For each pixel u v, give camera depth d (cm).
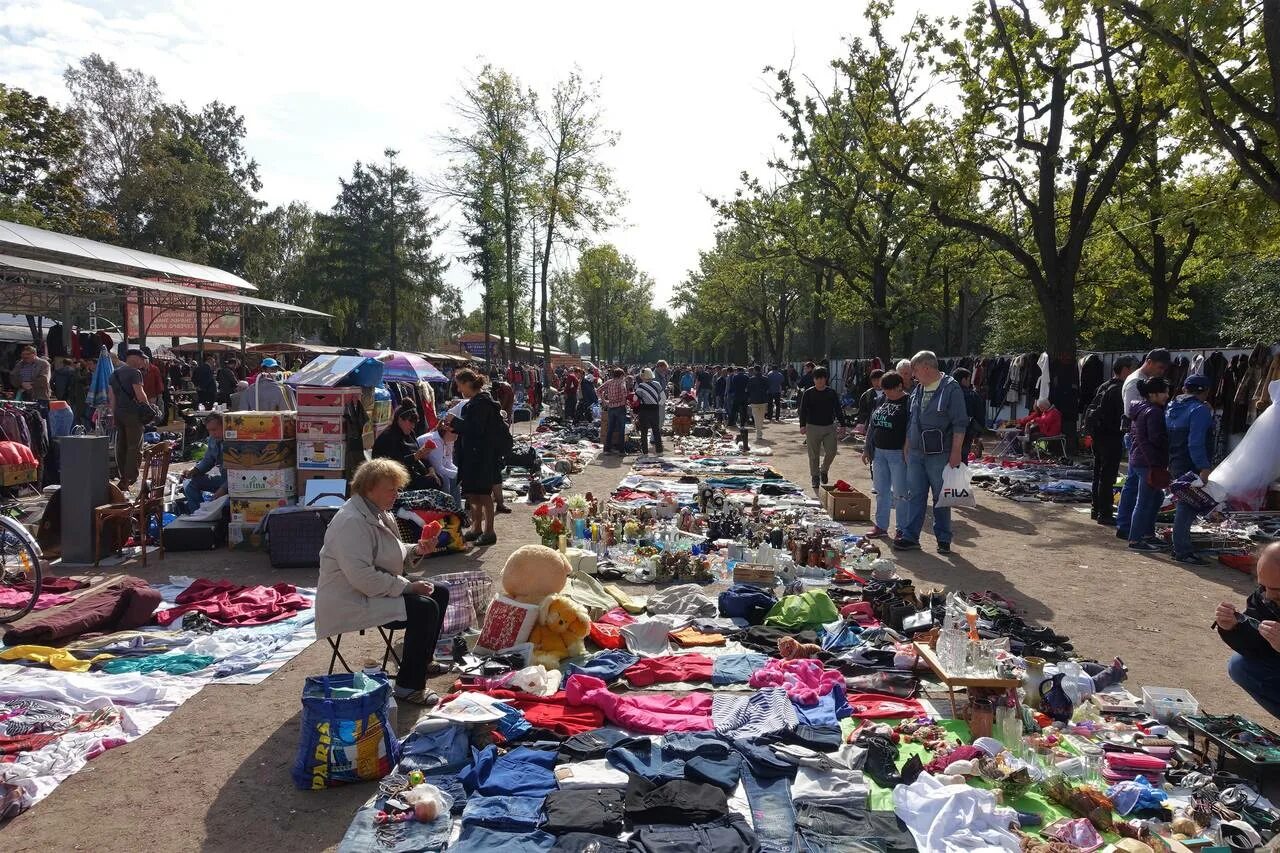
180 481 1281
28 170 3756
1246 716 496
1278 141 1190
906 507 940
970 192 1970
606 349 8100
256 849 353
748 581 767
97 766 428
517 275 4634
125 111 4575
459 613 636
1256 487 845
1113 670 541
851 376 2956
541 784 393
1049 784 394
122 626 653
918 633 603
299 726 478
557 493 1312
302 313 3089
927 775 399
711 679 540
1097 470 1133
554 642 582
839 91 2511
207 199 4959
